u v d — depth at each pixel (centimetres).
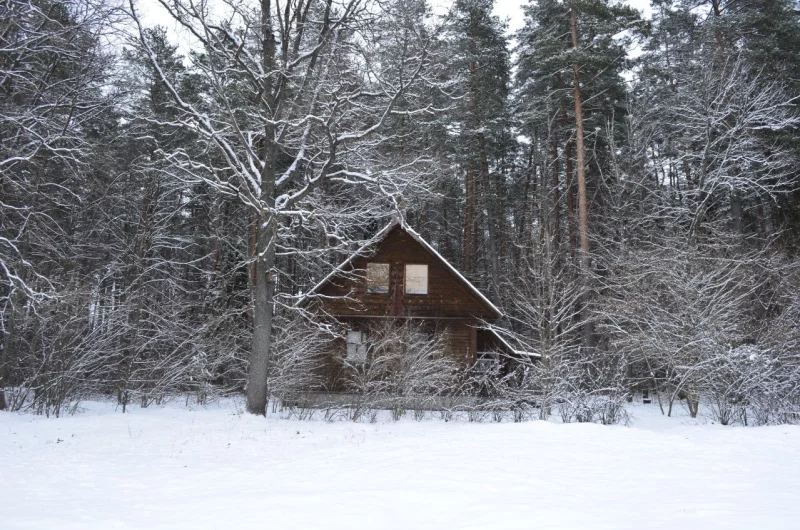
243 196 1712
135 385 2059
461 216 4269
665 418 1931
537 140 3362
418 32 1756
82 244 2312
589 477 854
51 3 1708
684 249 2238
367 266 2597
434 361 2011
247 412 1727
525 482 812
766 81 2664
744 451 1106
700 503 680
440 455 1063
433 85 1808
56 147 1792
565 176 3378
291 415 1850
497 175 4016
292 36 1891
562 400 1742
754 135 2656
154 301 2286
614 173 2980
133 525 587
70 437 1259
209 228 2986
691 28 3186
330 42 1814
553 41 2892
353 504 677
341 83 1750
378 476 859
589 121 3103
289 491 753
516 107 3409
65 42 1673
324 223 1780
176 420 1582
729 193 2609
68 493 751
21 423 1409
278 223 1850
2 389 1667
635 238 2708
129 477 861
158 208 2581
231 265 2838
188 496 727
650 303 2066
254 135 1908
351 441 1273
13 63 1678
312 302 2423
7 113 1650
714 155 2578
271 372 2086
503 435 1350
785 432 1338
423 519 609
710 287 1911
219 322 2356
